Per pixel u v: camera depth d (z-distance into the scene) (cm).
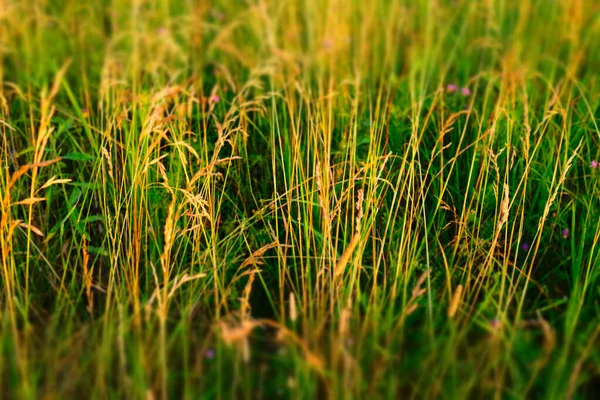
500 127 321
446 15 466
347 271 268
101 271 279
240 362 227
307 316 252
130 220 278
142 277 274
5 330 234
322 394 214
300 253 264
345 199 293
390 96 370
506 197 251
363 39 404
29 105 331
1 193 263
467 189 274
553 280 275
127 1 475
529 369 222
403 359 229
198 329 245
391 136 323
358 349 229
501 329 237
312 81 399
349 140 299
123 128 323
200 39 438
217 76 374
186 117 332
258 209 291
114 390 213
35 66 404
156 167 295
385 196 298
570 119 317
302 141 327
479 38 434
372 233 279
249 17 451
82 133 338
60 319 248
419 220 295
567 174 306
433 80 396
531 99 351
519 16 469
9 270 261
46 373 218
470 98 376
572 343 234
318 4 456
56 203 304
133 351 226
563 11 450
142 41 427
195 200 262
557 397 209
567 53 438
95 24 471
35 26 457
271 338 241
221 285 265
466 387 214
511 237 263
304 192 294
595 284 265
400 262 264
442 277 272
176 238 281
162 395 211
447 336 238
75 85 398
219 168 310
